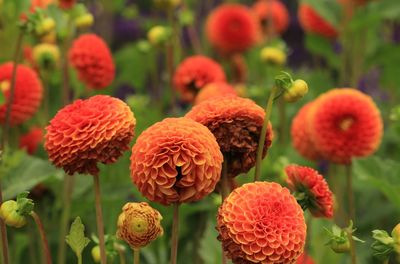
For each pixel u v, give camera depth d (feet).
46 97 3.82
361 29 4.83
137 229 2.27
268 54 4.59
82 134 2.30
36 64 3.82
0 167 3.28
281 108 4.33
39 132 3.81
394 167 3.44
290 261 2.21
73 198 3.56
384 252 2.42
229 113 2.34
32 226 3.55
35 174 3.40
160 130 2.25
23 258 3.82
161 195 2.24
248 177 3.49
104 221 3.56
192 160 2.22
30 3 4.06
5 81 3.47
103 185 3.59
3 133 3.36
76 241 2.38
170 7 4.24
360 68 4.98
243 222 2.19
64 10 3.71
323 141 3.19
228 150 2.33
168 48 4.28
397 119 3.70
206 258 3.33
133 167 2.25
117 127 2.30
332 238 2.47
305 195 2.44
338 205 3.59
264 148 2.39
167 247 3.72
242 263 2.22
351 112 3.18
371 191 4.45
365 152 3.20
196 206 3.49
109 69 3.43
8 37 4.03
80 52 3.39
